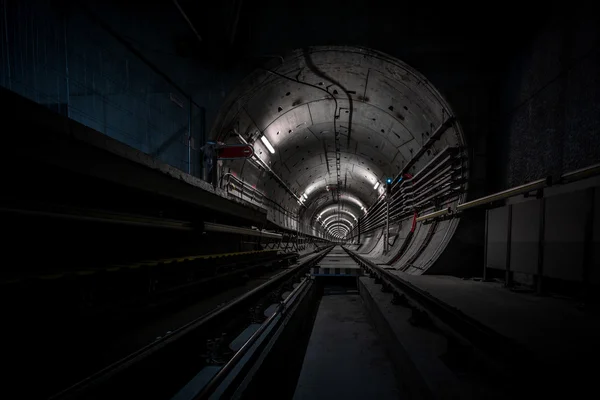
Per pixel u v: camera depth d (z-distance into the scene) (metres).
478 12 6.25
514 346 1.94
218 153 6.56
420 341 2.93
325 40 6.34
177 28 6.48
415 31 6.34
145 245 4.06
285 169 13.95
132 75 6.61
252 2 6.41
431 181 8.19
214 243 6.43
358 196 24.83
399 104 8.14
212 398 1.74
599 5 3.94
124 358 1.90
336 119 10.78
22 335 1.87
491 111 6.32
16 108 1.84
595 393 1.41
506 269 4.96
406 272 7.24
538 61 5.12
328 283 11.60
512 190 4.84
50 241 2.70
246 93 7.04
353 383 3.30
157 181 3.47
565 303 3.48
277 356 3.14
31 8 5.85
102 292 2.63
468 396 1.77
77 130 2.32
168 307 3.55
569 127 4.42
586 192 3.54
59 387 1.78
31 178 2.61
